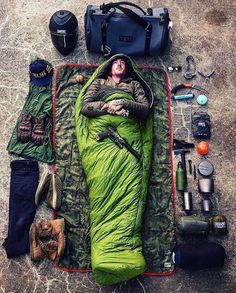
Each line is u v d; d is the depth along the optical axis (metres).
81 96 2.47
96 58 2.63
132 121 2.37
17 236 2.34
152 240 2.38
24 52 2.64
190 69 2.63
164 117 2.55
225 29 2.71
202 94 2.59
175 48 2.66
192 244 2.31
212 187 2.41
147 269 2.34
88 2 2.72
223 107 2.58
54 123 2.52
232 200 2.45
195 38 2.69
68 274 2.33
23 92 2.57
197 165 2.49
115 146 2.32
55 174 2.43
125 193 2.28
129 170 2.30
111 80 2.47
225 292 2.33
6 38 2.66
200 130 2.50
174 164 2.48
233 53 2.68
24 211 2.37
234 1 2.73
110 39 2.52
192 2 2.72
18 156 2.47
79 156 2.47
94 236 2.26
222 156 2.51
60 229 2.32
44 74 2.53
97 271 2.19
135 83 2.46
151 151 2.42
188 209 2.39
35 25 2.69
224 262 2.36
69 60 2.63
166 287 2.33
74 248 2.36
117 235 2.22
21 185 2.40
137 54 2.59
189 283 2.34
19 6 2.71
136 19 2.43
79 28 2.67
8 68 2.61
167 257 2.36
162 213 2.41
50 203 2.38
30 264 2.34
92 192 2.31
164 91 2.59
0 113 2.54
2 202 2.41
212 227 2.36
